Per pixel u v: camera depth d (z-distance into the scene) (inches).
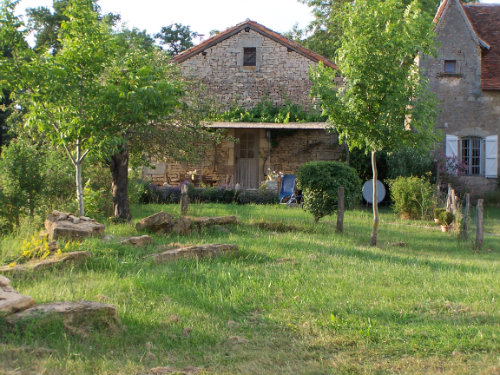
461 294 281.0
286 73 941.8
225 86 949.8
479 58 899.4
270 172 854.5
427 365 185.5
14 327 189.8
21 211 451.5
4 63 377.7
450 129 901.2
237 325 223.6
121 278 287.3
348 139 474.0
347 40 464.4
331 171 550.6
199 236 443.5
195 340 204.2
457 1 906.7
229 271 310.0
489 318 238.1
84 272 299.1
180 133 546.3
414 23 438.0
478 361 188.9
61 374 165.3
